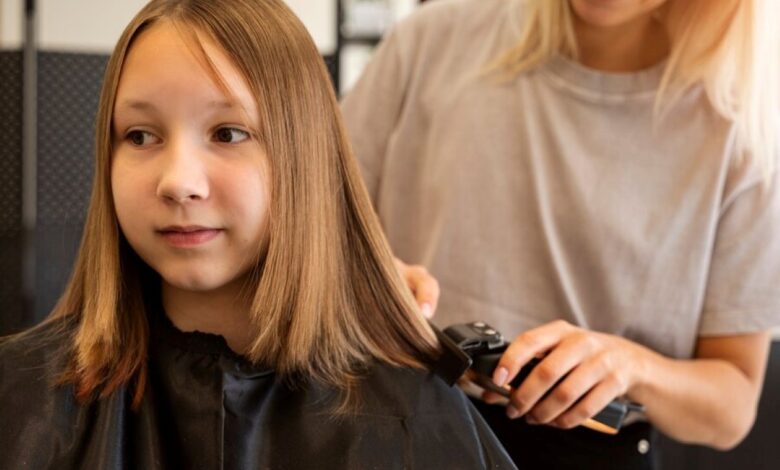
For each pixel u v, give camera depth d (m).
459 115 1.05
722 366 1.02
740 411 1.01
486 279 1.03
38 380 0.70
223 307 0.72
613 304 1.01
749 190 1.00
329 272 0.71
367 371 0.74
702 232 1.00
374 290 0.75
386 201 1.10
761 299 1.01
